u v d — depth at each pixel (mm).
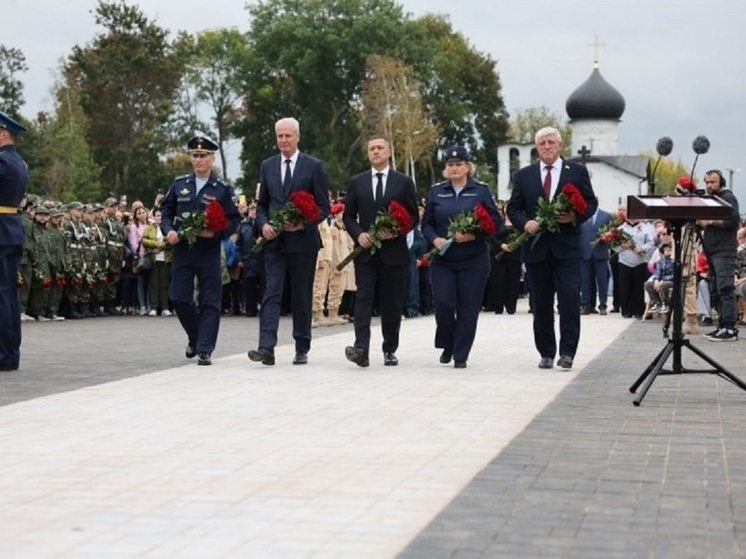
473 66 105625
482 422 10328
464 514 6910
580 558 6004
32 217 24719
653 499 7293
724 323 19938
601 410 11086
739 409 11172
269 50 90938
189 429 9914
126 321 25047
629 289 26812
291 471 8164
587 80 115312
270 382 13188
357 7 90625
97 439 9430
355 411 10953
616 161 112625
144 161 90625
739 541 6332
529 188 14656
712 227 19938
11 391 12344
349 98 92188
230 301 28141
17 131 14750
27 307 24906
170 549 6176
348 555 6055
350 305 25891
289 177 14961
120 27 93062
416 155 88625
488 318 26875
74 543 6297
